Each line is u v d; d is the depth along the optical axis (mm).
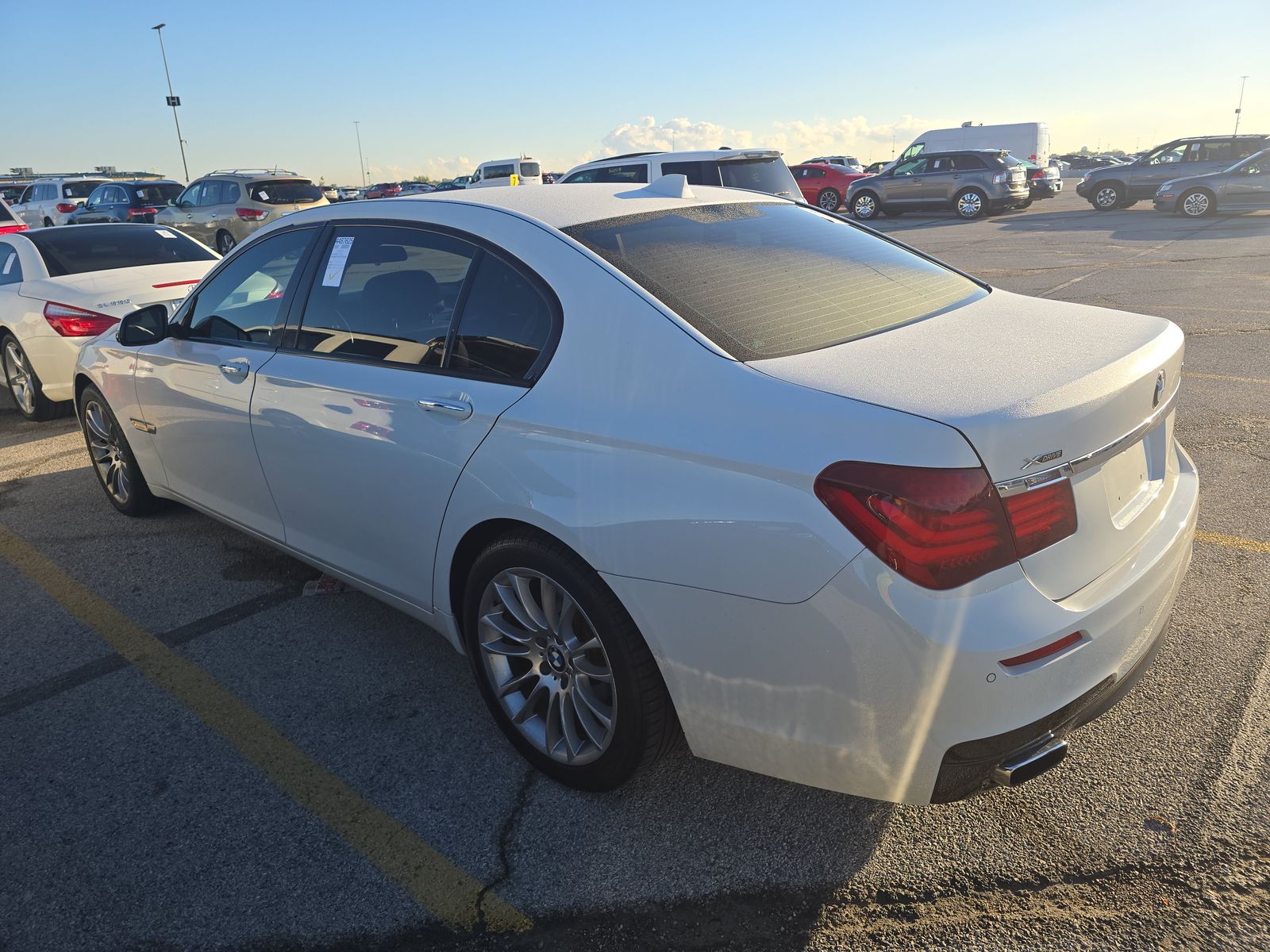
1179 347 2340
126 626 3602
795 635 1915
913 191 22484
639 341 2223
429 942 2080
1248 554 3625
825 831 2344
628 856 2301
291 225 3352
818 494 1844
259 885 2266
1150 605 2109
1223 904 2039
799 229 3031
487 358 2518
